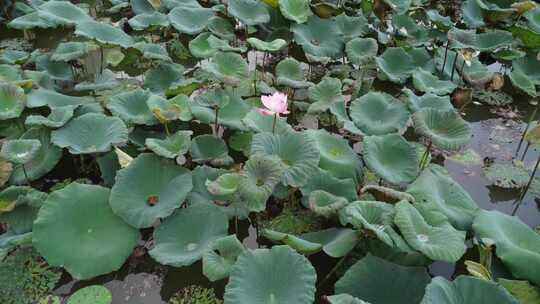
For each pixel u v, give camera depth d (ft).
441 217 7.09
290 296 6.03
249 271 6.15
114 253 7.04
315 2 13.78
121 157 7.87
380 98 9.47
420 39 13.23
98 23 11.40
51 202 7.17
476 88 12.28
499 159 10.08
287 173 7.41
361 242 7.20
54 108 8.80
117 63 12.00
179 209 7.45
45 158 8.40
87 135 8.43
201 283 7.19
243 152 9.37
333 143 8.64
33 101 9.21
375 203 7.05
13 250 7.36
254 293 6.04
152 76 10.68
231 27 12.85
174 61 12.75
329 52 12.21
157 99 8.67
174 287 7.13
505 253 6.85
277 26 13.17
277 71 11.00
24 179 8.12
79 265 6.88
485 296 5.86
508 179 9.50
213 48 10.91
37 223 7.00
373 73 12.43
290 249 6.30
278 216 8.18
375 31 14.11
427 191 7.64
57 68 11.00
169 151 7.88
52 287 6.98
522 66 12.60
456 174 9.63
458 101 11.30
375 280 6.50
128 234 7.24
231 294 5.97
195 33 12.34
